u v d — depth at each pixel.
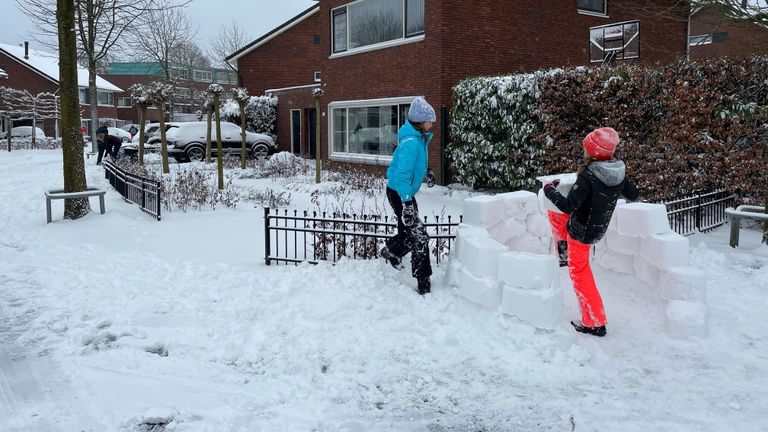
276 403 3.97
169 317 5.57
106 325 5.41
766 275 6.62
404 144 5.53
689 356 4.62
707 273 6.89
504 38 16.11
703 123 10.04
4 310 5.83
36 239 9.41
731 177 9.88
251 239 9.18
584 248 4.97
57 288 6.56
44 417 3.73
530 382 4.23
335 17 19.27
